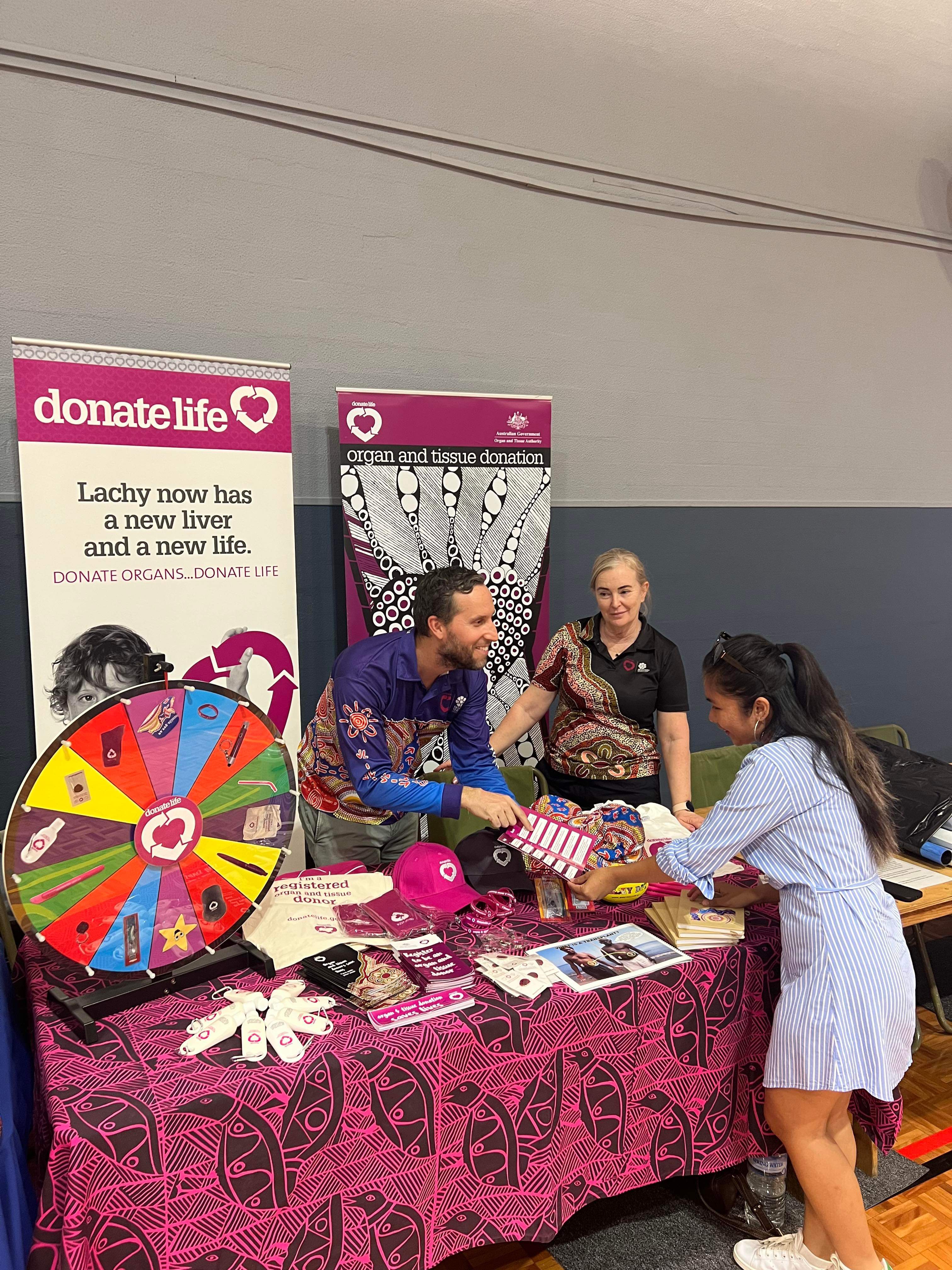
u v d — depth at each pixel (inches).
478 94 126.7
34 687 96.2
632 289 144.4
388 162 122.2
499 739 106.8
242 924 68.4
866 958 66.7
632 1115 69.8
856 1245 68.7
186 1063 56.8
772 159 154.3
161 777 62.3
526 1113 64.4
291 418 118.5
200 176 110.7
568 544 144.4
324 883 79.7
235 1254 54.8
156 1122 52.0
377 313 124.4
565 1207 67.3
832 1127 71.3
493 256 131.9
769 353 159.8
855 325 169.0
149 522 100.9
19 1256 54.8
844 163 162.2
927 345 179.0
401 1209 59.9
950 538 189.3
